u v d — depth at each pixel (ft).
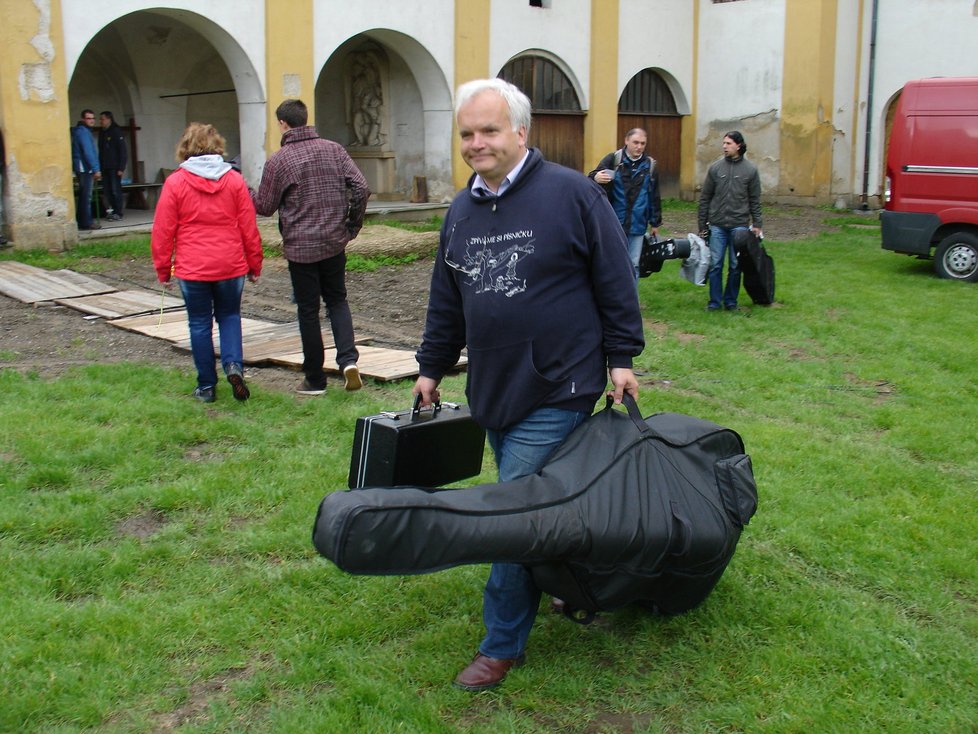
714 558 10.27
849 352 25.73
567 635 11.43
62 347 24.77
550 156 62.23
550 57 60.80
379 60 58.34
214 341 24.91
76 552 12.87
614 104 64.64
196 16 44.39
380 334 27.40
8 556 12.78
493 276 9.84
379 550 8.60
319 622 11.54
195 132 19.15
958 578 12.84
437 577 12.62
